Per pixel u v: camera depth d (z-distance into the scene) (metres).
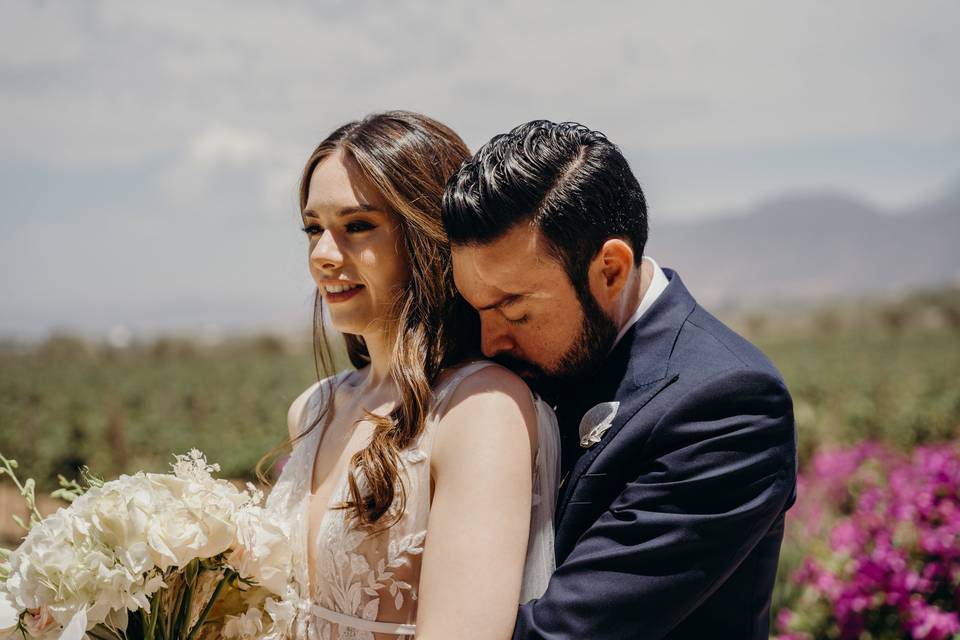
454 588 1.63
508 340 1.87
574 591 1.70
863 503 4.17
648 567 1.71
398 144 1.92
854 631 3.66
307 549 1.94
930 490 3.82
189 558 1.63
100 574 1.55
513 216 1.70
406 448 1.82
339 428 2.08
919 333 60.31
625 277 1.82
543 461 1.86
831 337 59.00
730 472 1.74
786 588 4.25
